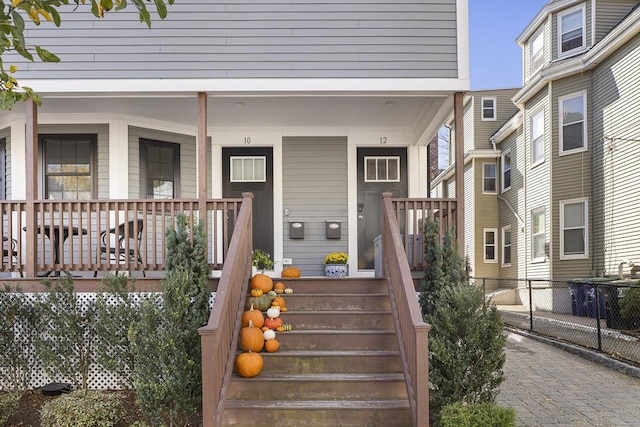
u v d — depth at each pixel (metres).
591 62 12.12
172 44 6.30
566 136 13.03
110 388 5.68
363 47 6.34
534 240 14.55
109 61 6.26
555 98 13.24
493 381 4.48
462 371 4.43
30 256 5.91
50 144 7.59
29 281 5.81
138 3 3.10
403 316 4.83
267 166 8.21
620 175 11.29
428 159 8.62
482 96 18.94
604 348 7.46
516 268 16.59
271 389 4.80
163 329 4.64
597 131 12.20
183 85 6.21
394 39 6.34
